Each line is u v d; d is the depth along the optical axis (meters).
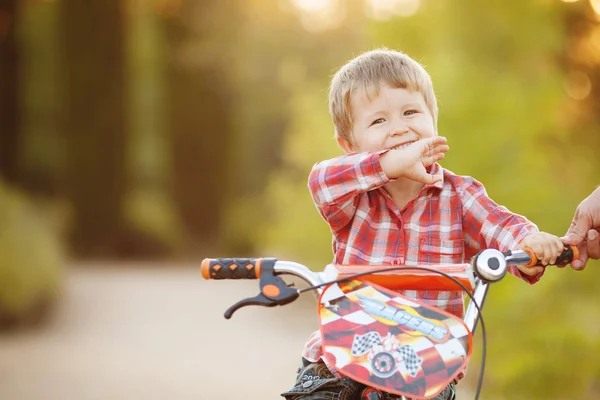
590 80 10.41
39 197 26.64
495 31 10.56
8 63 23.48
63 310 15.73
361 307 2.95
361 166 3.29
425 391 2.78
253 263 2.96
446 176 3.60
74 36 26.77
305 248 17.75
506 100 9.48
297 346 12.48
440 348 2.85
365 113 3.52
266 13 42.94
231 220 30.47
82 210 26.67
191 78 32.06
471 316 2.95
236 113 32.69
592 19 10.38
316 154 15.26
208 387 9.52
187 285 20.33
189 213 32.00
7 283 13.73
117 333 13.62
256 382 9.85
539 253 3.11
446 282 2.98
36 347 12.32
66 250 26.12
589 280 8.37
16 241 14.39
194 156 32.09
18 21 23.61
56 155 33.28
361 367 2.82
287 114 41.12
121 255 26.92
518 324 8.23
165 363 11.06
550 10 10.35
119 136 27.03
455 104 9.56
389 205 3.52
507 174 8.88
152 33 32.75
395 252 3.50
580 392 7.70
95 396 9.05
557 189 8.89
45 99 33.31
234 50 32.69
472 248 3.57
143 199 31.17
